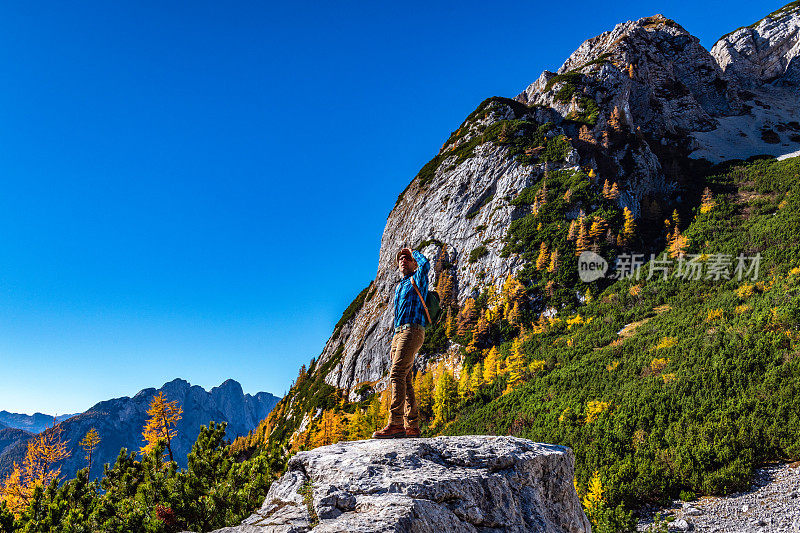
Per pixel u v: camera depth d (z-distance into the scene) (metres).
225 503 7.43
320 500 3.33
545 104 100.31
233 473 7.97
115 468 9.62
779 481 19.70
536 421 34.31
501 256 72.31
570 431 29.83
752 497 18.98
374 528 2.82
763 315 34.28
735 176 82.62
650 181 80.75
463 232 82.25
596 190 75.88
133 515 7.21
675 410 27.59
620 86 96.44
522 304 64.50
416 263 5.31
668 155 95.56
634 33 128.00
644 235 71.25
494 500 3.79
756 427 23.20
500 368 53.38
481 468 4.06
